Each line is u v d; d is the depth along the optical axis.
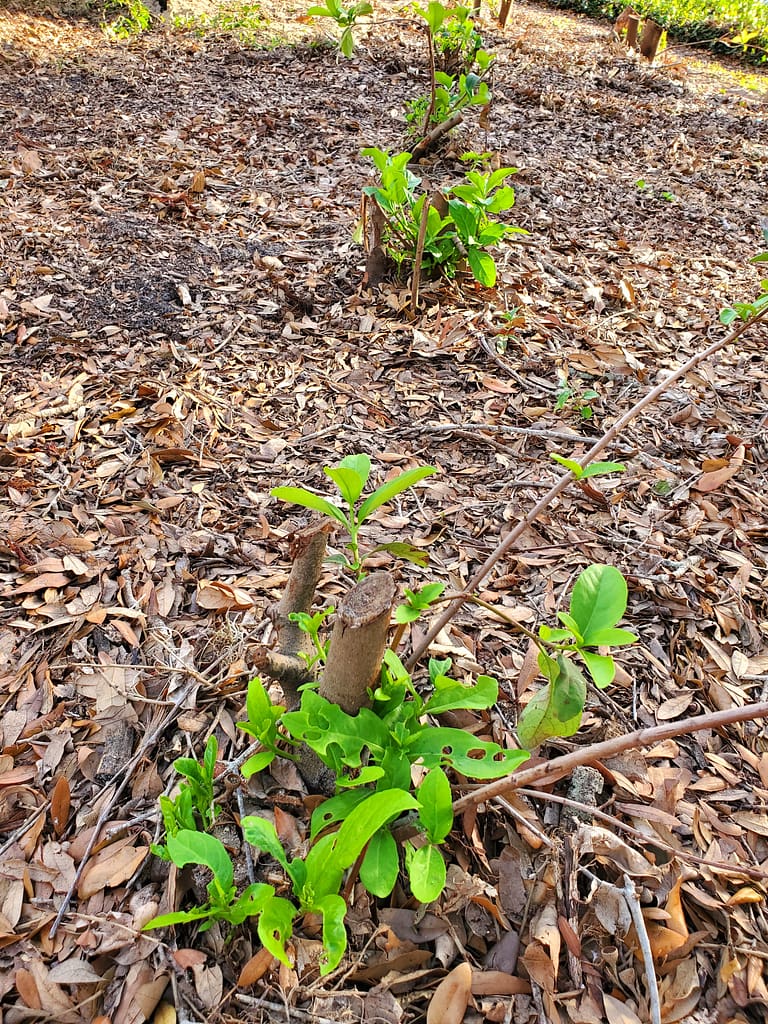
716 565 2.30
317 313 3.47
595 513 2.49
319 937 1.34
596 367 3.21
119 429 2.70
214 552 2.23
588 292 3.73
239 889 1.38
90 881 1.44
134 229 3.94
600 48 8.82
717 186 5.38
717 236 4.58
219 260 3.77
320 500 1.38
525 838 1.52
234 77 6.39
